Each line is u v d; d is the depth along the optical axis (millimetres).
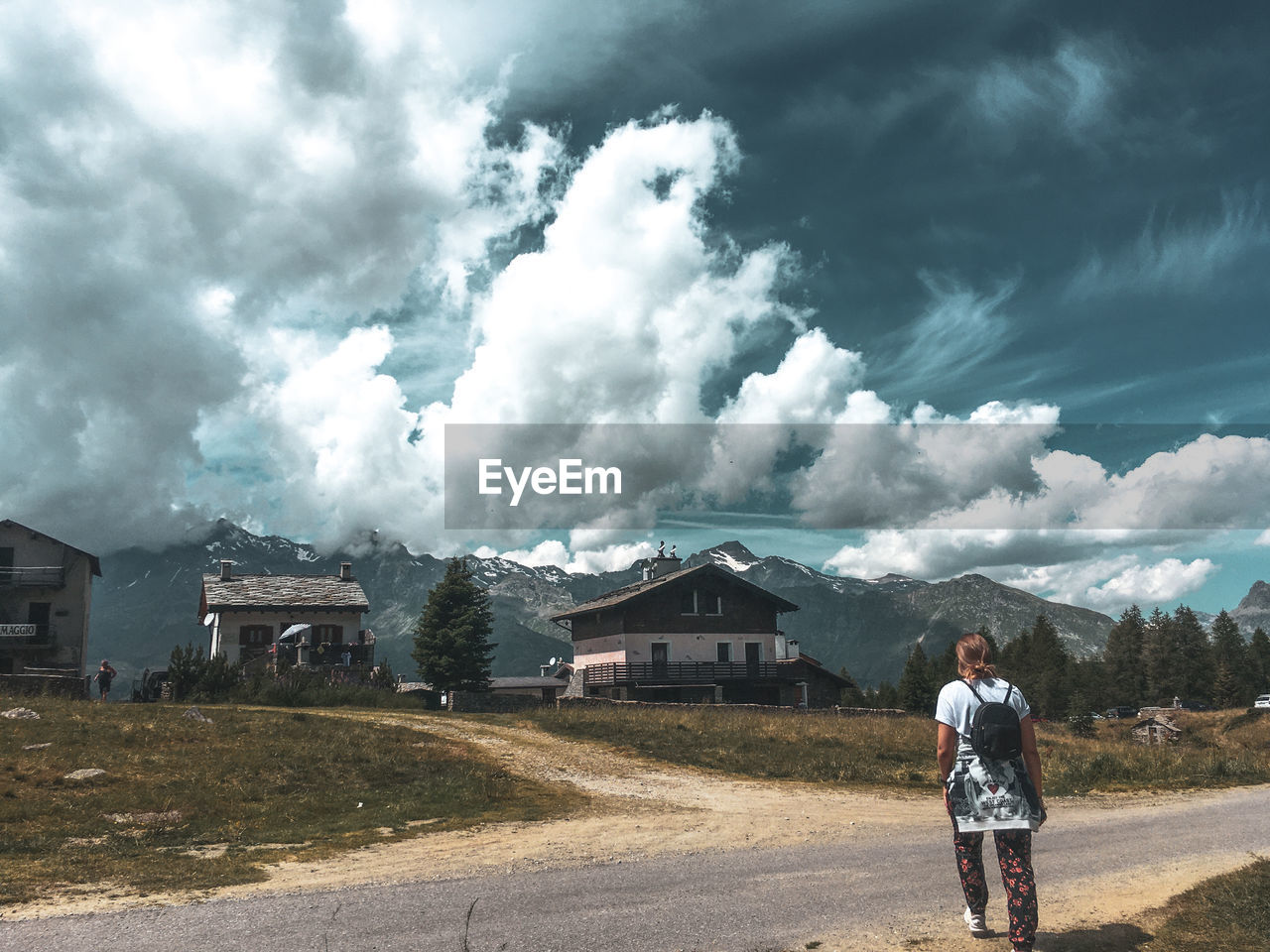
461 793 13836
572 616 57500
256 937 5500
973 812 4840
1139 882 7105
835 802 14078
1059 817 12164
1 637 54250
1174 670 136875
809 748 20812
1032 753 4949
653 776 17109
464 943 5207
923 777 17453
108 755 14875
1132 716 111750
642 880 7312
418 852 9375
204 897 6941
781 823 11469
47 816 11086
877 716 37219
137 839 10211
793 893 6617
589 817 12164
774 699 54094
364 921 5883
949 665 111312
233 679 32094
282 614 54906
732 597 53812
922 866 7859
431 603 58406
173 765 14594
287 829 11102
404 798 13328
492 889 7031
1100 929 5422
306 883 7586
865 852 8797
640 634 51531
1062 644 142000
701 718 26734
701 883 7121
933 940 5188
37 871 8148
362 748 17500
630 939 5273
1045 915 5863
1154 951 4910
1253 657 143250
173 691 31266
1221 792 15828
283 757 15797
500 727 23844
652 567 58125
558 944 5172
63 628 56469
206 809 12047
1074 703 96438
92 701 24156
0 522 56812
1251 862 8023
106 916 6242
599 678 52844
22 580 55938
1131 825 11039
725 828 10992
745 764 18719
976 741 4859
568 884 7188
